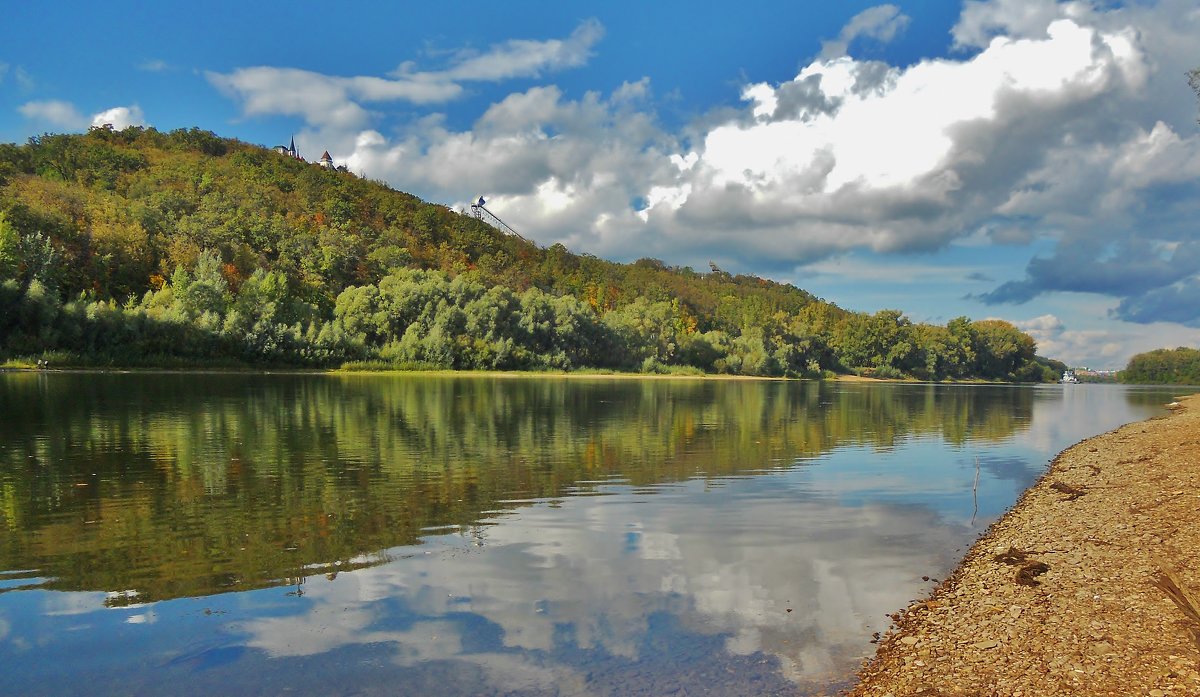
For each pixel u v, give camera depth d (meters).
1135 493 23.02
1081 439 45.16
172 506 22.58
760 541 19.09
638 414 58.09
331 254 154.38
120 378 83.88
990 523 21.31
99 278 112.88
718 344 178.00
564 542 18.91
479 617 13.66
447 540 19.08
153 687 11.00
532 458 33.03
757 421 54.50
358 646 12.41
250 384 83.50
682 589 15.23
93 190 159.50
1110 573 14.88
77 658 11.96
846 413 66.00
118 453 32.56
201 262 117.81
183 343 102.88
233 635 12.86
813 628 13.03
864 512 22.66
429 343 128.62
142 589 15.19
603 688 10.79
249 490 25.09
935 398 103.81
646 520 21.39
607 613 13.85
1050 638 11.75
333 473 28.47
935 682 10.58
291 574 16.19
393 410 56.03
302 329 119.12
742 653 11.96
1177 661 10.54
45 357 89.62
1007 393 138.12
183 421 44.81
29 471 28.06
